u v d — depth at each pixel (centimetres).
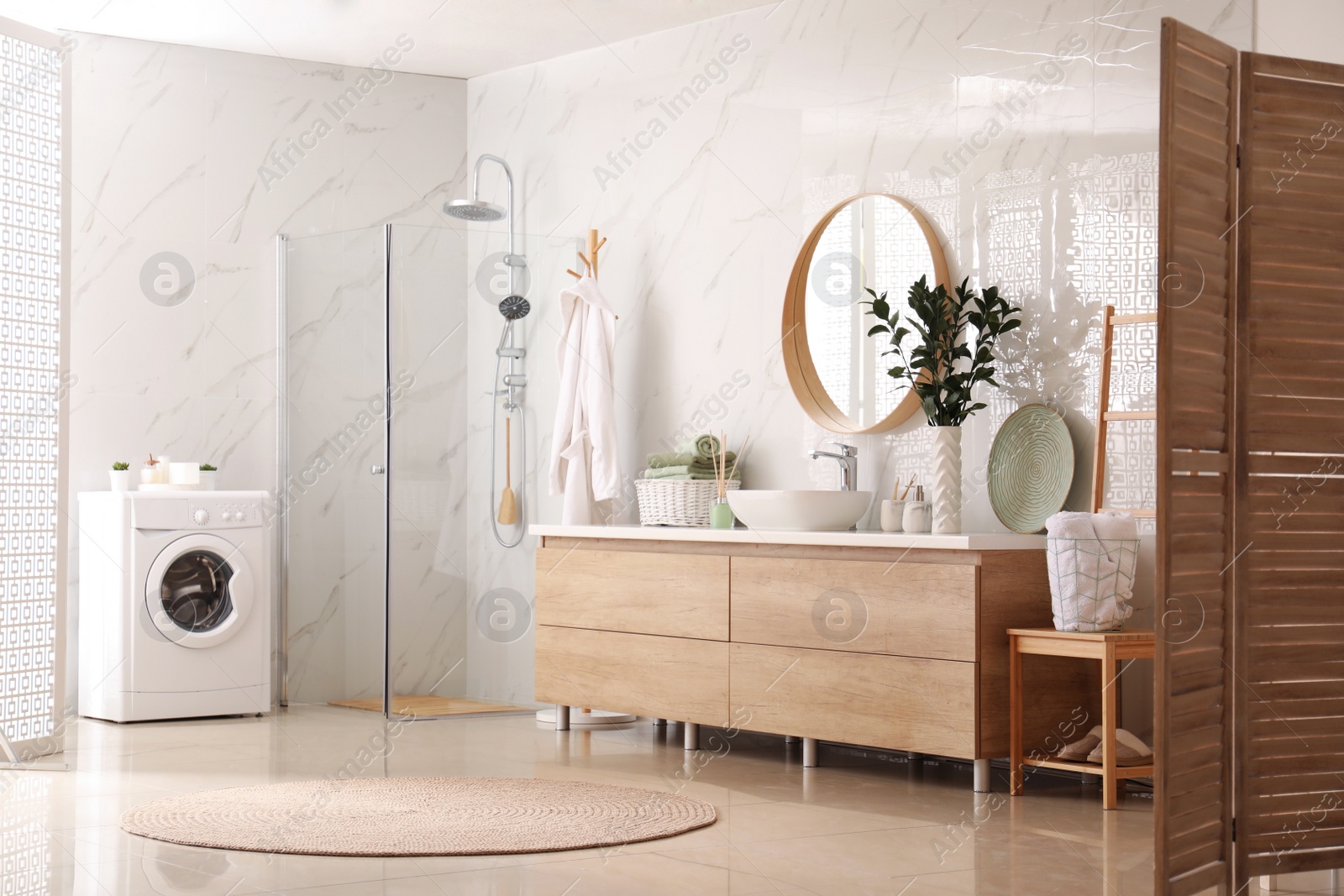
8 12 511
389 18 521
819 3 484
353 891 268
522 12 512
